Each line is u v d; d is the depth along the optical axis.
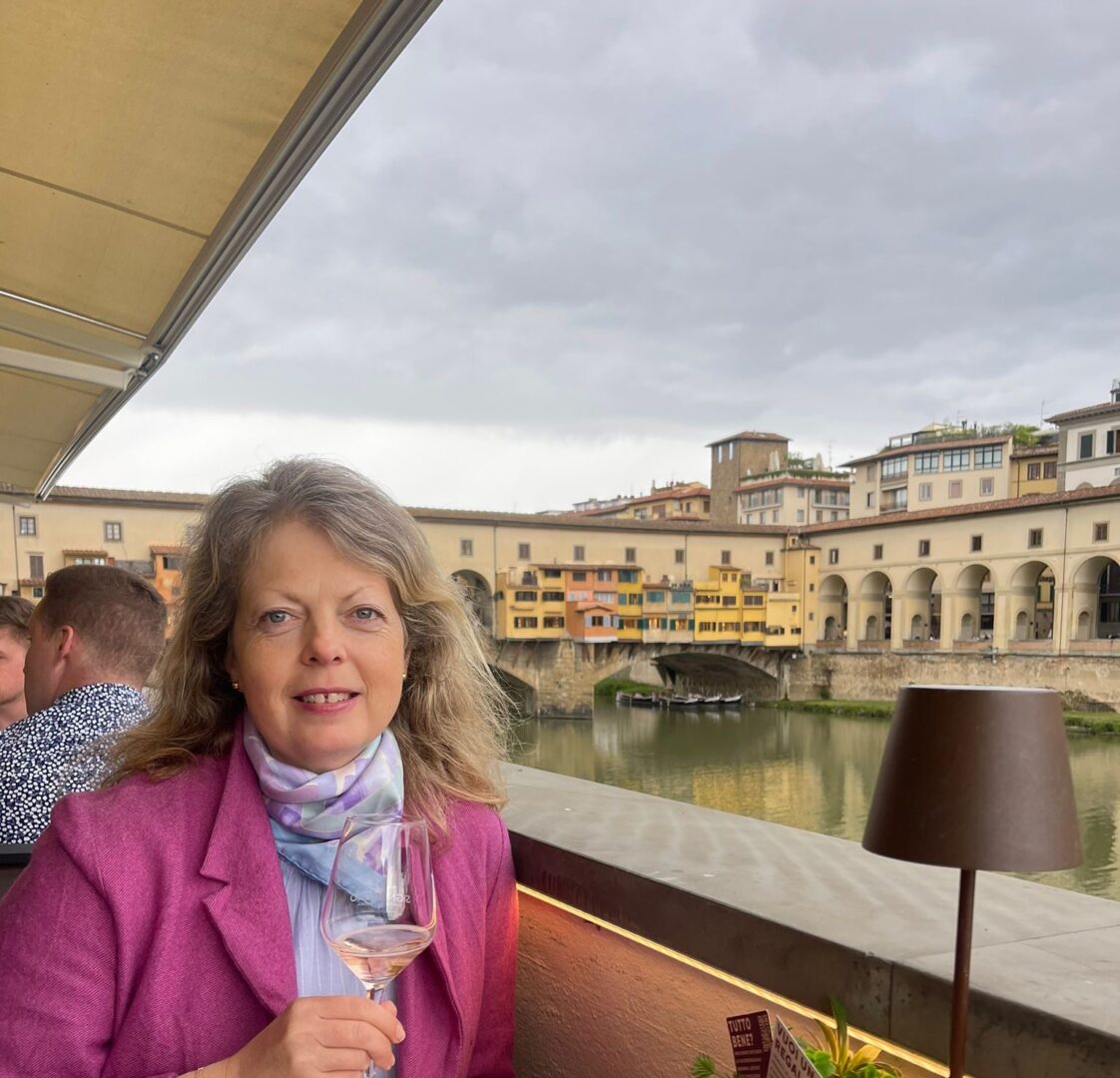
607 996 1.41
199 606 1.20
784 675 60.88
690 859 1.32
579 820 1.62
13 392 5.84
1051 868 0.71
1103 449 40.22
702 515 87.88
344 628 1.14
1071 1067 0.74
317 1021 0.87
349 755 1.15
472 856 1.32
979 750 0.72
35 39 2.56
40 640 2.07
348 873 0.99
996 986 0.81
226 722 1.24
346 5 2.23
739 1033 0.89
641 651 56.88
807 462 90.88
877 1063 0.91
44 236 3.71
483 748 1.40
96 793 1.13
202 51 2.53
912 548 53.19
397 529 1.20
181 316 4.10
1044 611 46.47
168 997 1.01
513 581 53.94
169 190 3.27
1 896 1.74
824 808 25.50
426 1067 1.16
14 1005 0.98
